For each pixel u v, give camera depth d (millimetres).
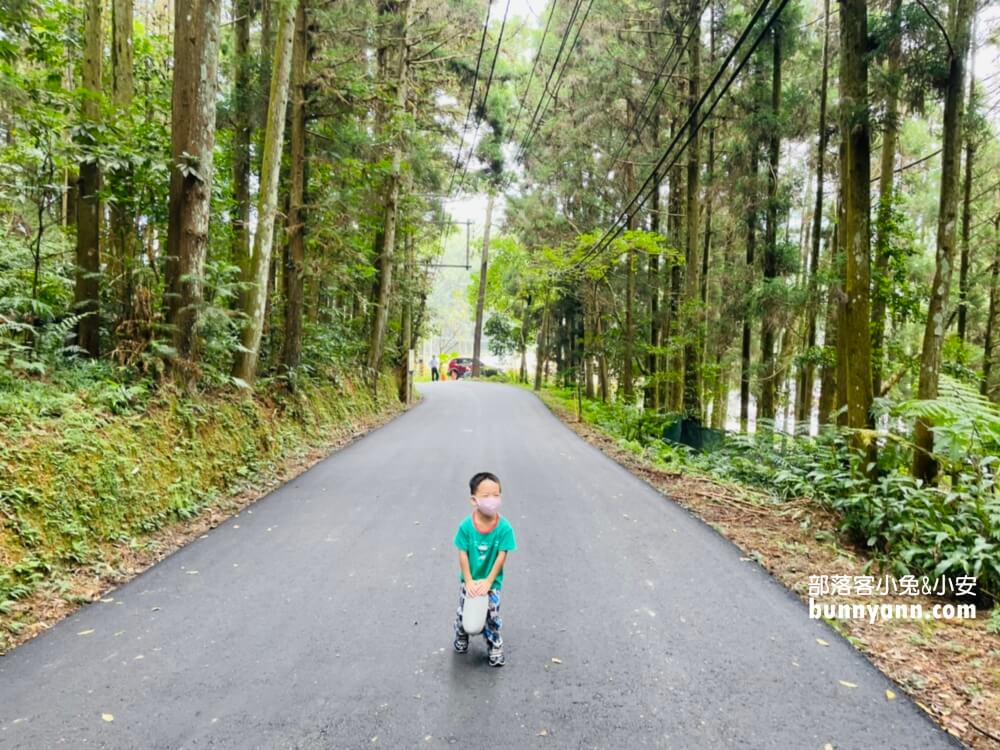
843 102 6301
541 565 4965
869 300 6359
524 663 3324
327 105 11875
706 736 2684
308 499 7074
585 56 16656
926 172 20188
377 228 18469
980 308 18594
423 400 23922
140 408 6316
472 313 61812
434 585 4453
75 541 4570
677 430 13398
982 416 5406
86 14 7633
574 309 28219
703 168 17562
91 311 7457
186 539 5520
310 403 12211
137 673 3182
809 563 5152
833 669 3326
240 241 11516
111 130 7453
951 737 2725
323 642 3547
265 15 11930
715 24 15164
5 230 8602
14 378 5785
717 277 18141
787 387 20953
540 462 9984
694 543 5641
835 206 15289
